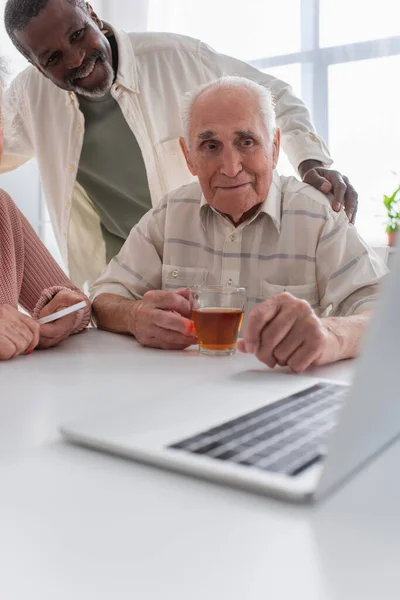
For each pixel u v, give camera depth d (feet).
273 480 1.52
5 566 1.21
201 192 4.94
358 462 1.60
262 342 2.96
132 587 1.13
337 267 4.48
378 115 9.77
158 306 3.89
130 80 6.27
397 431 1.78
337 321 3.42
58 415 2.30
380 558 1.22
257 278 4.71
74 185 6.75
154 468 1.73
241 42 10.55
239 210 4.51
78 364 3.32
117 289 4.90
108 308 4.48
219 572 1.17
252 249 4.71
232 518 1.41
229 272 4.75
